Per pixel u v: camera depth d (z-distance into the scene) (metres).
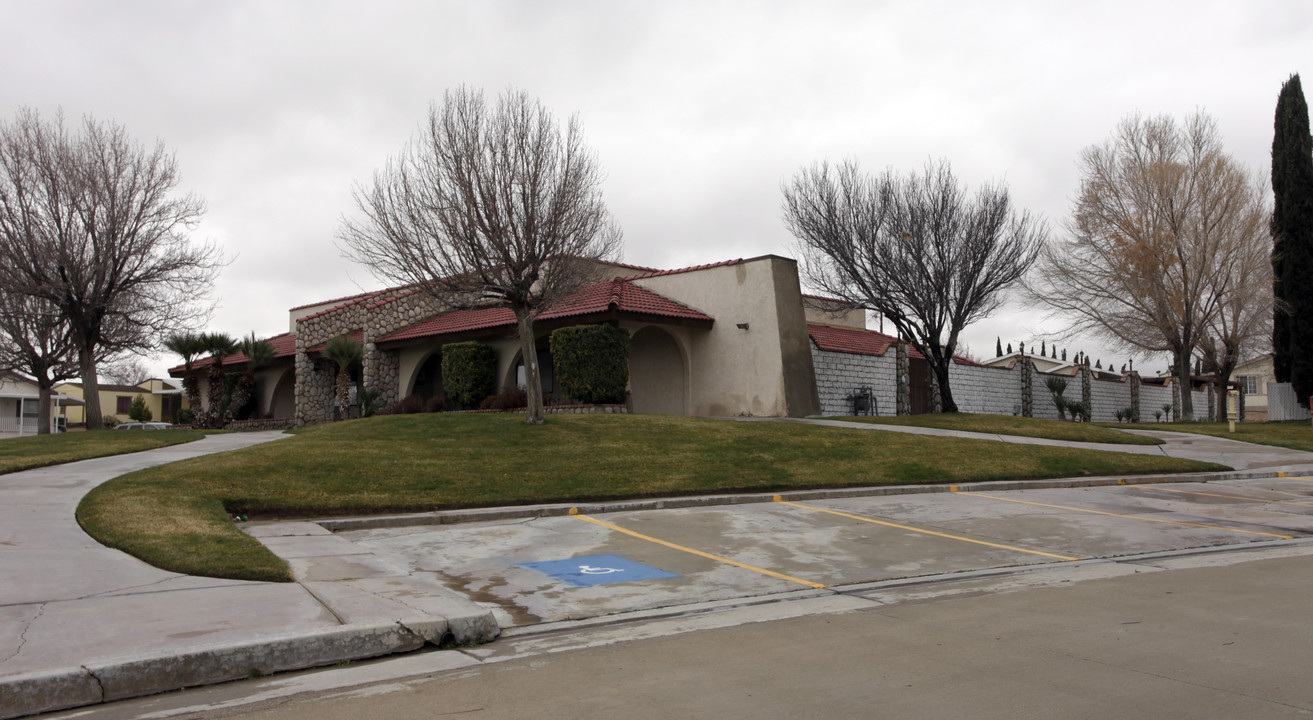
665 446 16.92
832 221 27.53
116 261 24.72
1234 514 13.02
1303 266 30.70
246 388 33.00
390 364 28.89
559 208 16.89
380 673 5.65
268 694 5.24
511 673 5.57
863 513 12.73
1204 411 48.09
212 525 9.81
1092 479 16.44
